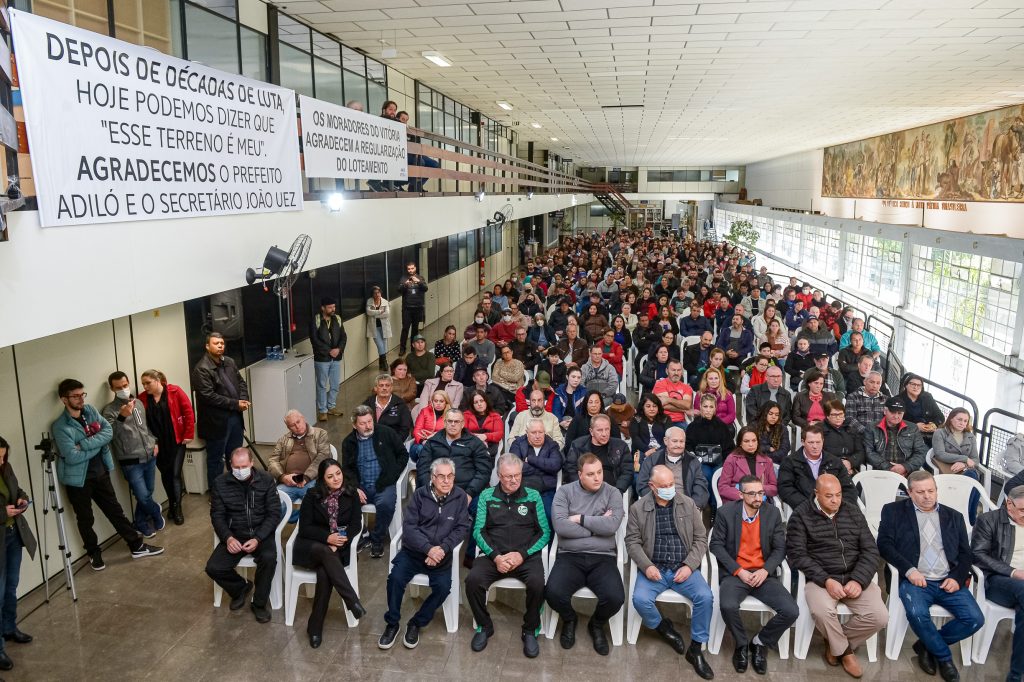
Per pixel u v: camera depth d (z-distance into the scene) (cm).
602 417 625
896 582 498
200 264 548
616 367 1037
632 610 509
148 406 668
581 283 1714
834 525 503
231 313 853
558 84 1466
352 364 1251
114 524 616
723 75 1297
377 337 1257
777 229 3278
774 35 973
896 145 2278
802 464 614
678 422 751
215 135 564
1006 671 486
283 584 557
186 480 751
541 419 709
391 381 731
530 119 2192
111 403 642
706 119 2055
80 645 502
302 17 955
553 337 1218
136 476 641
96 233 434
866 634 478
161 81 495
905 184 2198
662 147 3272
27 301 382
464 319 1833
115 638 511
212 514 542
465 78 1429
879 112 1780
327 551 519
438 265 1834
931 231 1572
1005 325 1287
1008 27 909
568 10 866
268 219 655
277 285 680
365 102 1219
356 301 1276
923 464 718
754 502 506
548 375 820
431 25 971
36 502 570
